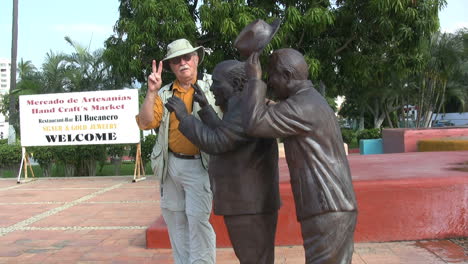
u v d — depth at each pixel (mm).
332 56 9141
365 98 22125
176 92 2715
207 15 8086
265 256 1826
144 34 8320
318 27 8086
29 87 14508
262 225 1797
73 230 4871
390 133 10070
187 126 1819
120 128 9164
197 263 2676
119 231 4734
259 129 1574
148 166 12359
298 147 1628
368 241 3695
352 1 8430
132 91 9102
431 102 21812
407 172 4070
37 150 10625
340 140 1668
